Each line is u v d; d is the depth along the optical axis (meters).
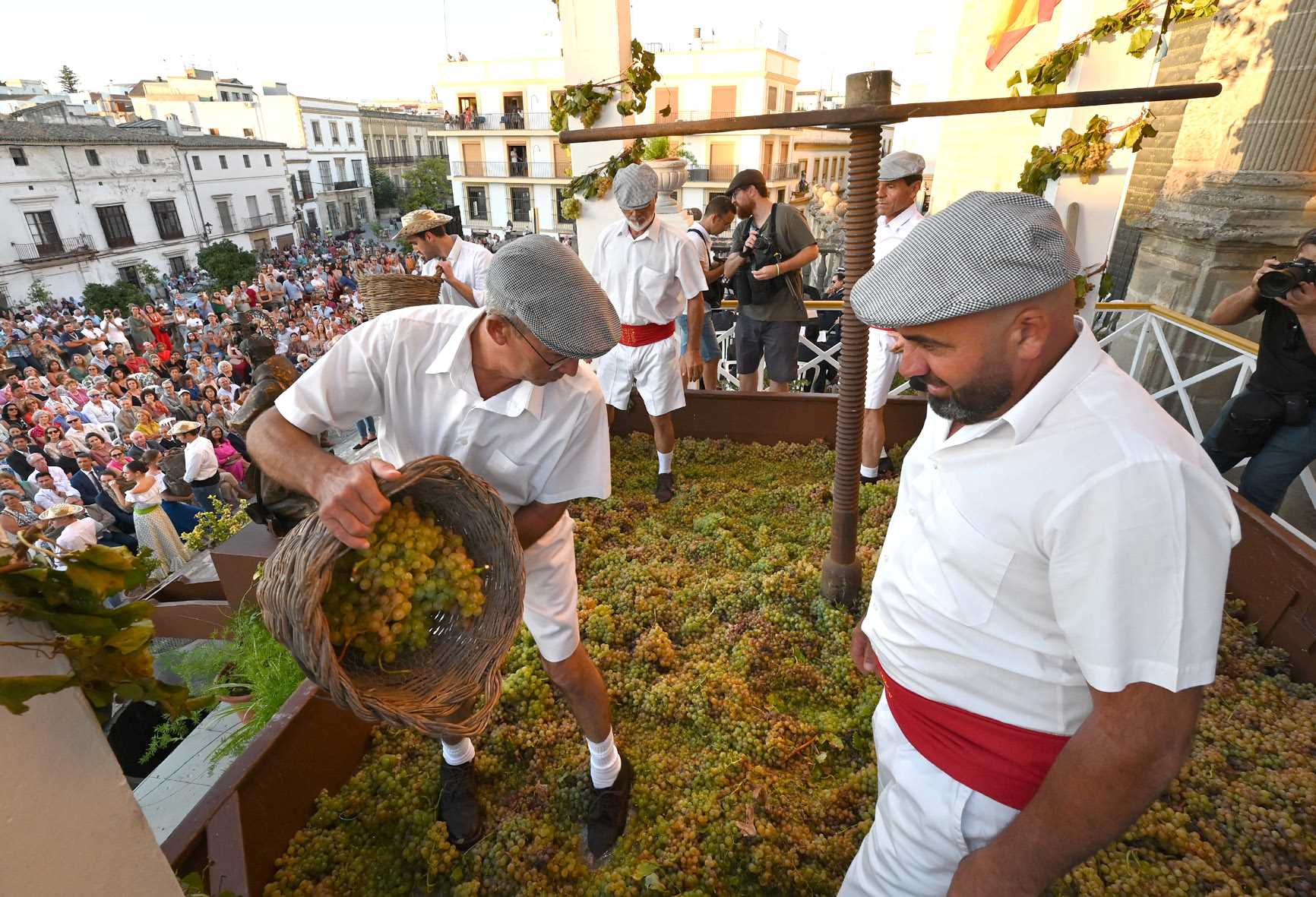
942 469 1.32
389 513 1.46
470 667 1.53
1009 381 1.15
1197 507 1.04
